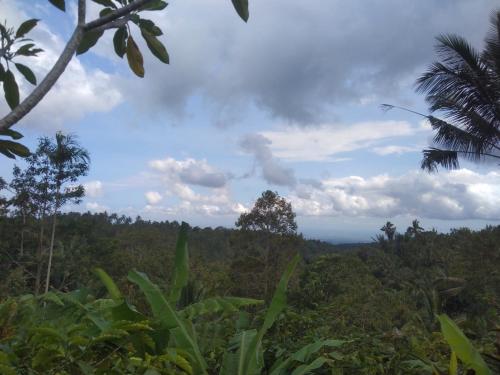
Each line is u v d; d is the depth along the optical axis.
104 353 2.09
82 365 1.88
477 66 13.13
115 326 2.07
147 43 2.14
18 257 29.11
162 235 61.22
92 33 2.08
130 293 5.75
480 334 3.70
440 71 13.67
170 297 2.96
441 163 14.72
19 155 1.84
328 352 3.39
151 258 35.19
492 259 24.36
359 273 34.38
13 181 28.11
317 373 3.18
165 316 2.52
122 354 2.15
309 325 4.07
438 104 14.10
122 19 2.05
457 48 13.02
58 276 30.31
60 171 28.31
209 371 3.09
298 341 3.71
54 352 1.92
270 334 3.88
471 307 23.69
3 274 27.02
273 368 3.17
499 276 22.86
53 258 30.05
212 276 28.84
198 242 71.56
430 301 24.86
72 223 33.94
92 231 34.97
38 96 1.66
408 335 3.75
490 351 3.12
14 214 28.81
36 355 1.92
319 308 5.23
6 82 1.96
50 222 32.34
